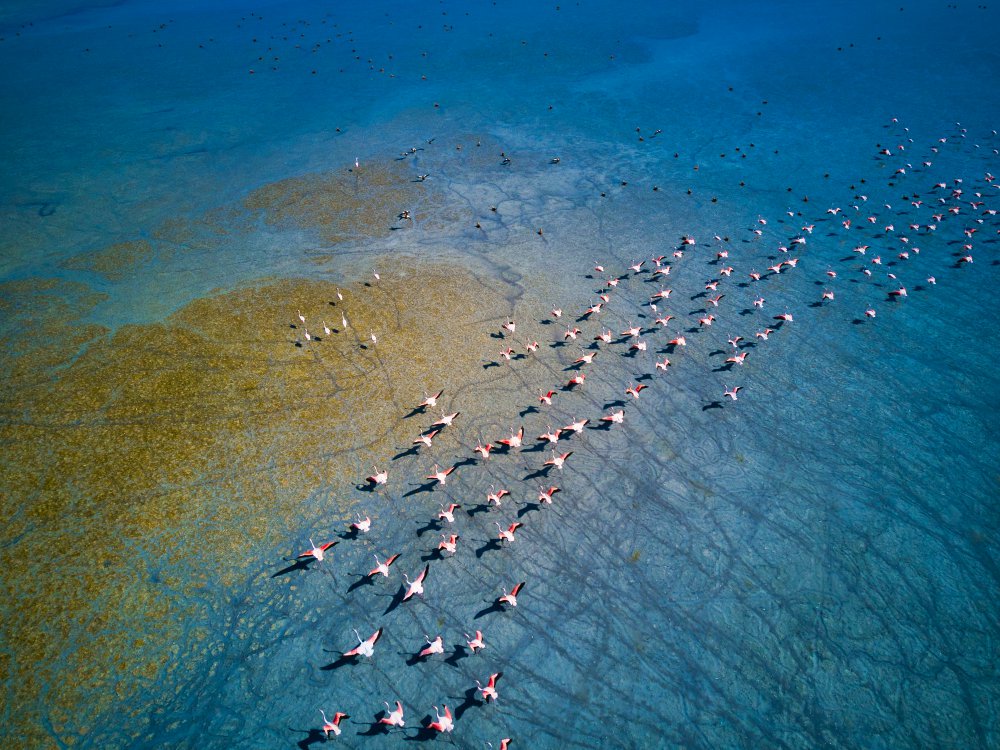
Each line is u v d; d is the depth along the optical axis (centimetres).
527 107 9856
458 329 5109
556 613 3175
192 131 9050
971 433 4141
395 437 4141
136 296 5484
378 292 5541
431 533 3562
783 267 5834
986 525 3559
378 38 13375
